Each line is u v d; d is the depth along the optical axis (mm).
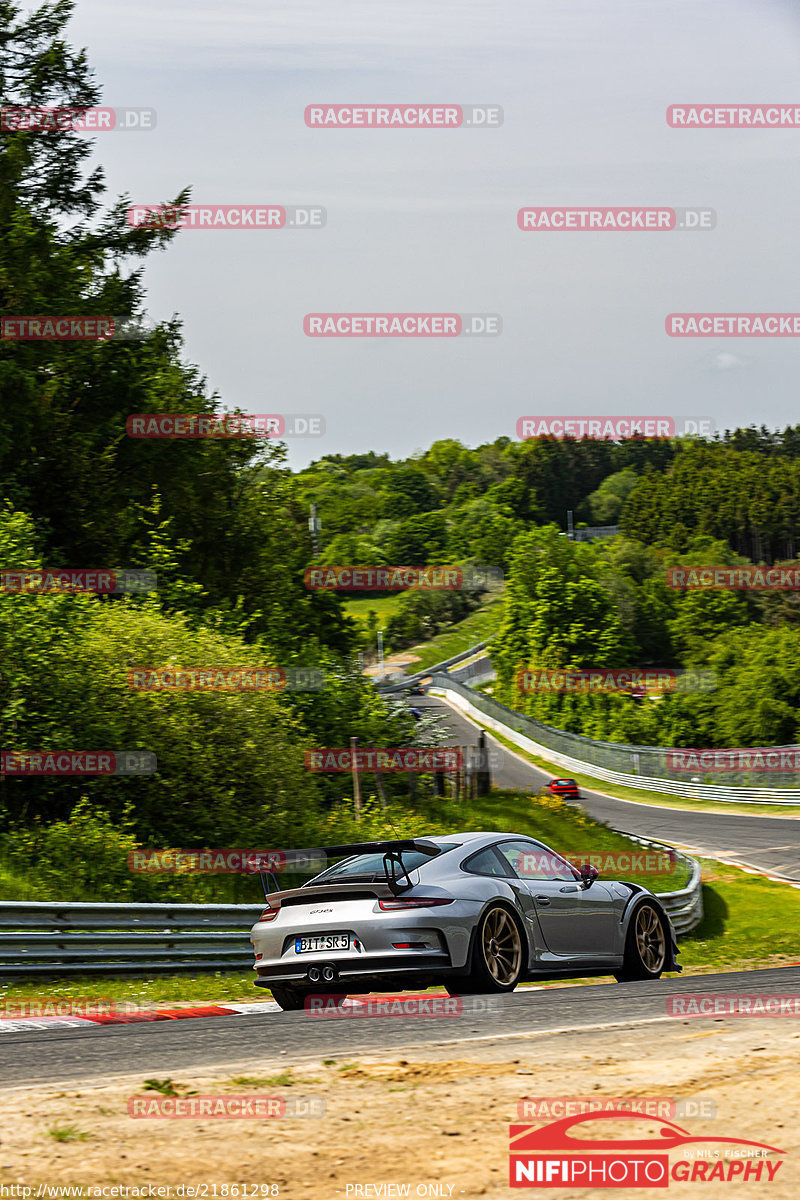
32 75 66438
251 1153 7129
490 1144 7199
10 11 66812
